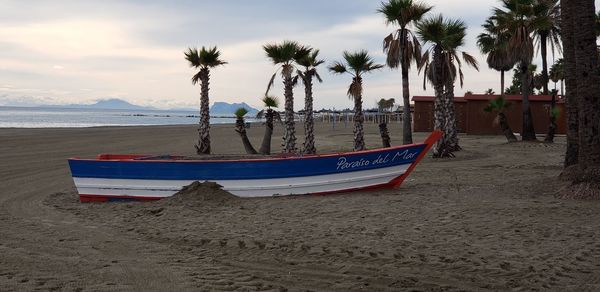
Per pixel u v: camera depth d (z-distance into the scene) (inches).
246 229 331.0
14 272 238.5
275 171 466.0
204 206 413.7
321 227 330.0
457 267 240.5
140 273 237.6
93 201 474.0
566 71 504.7
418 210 374.9
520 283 217.9
